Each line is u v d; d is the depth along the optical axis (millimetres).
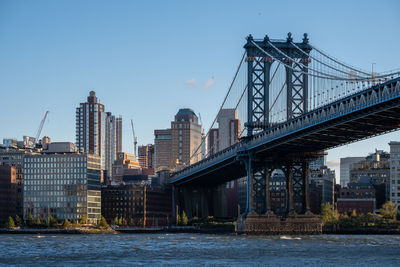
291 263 145875
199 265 143125
